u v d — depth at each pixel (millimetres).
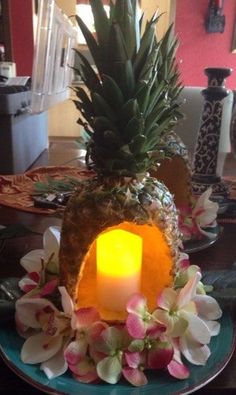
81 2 2822
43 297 380
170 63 457
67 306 343
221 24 3219
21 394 322
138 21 328
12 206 802
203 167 785
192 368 332
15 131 1126
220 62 3359
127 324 332
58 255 402
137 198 347
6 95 1062
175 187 645
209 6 3188
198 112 1460
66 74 1369
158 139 370
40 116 1512
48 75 1134
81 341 335
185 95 1472
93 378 317
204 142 775
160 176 646
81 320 341
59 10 1088
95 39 327
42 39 1040
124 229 395
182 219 605
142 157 350
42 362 328
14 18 2877
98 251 381
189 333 345
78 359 327
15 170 1141
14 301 393
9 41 2916
